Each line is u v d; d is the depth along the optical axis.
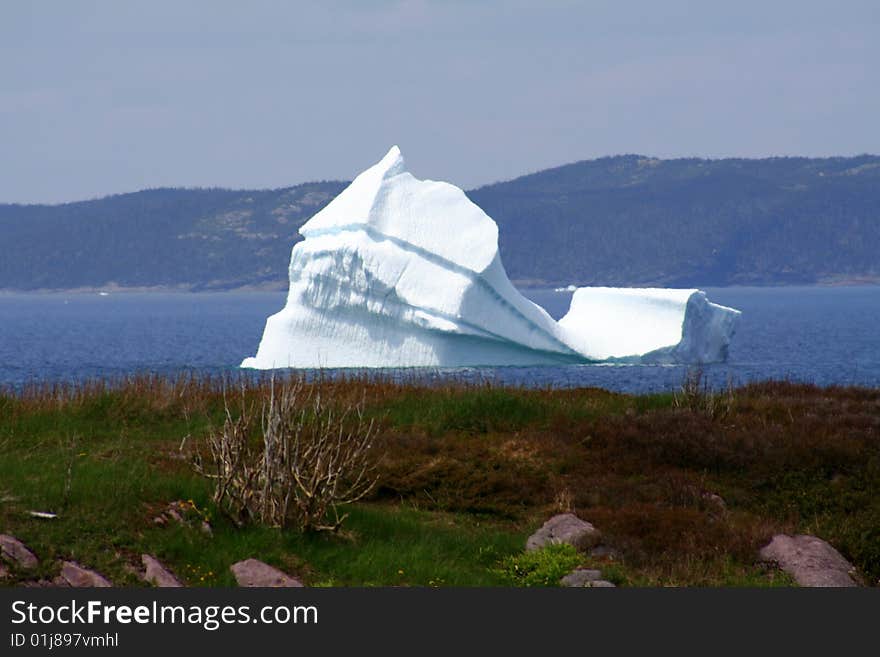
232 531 40.38
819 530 48.56
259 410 63.66
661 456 58.84
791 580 41.84
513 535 47.34
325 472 43.31
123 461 48.72
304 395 68.12
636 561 42.97
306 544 40.62
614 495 52.50
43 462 45.84
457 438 62.12
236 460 41.78
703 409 69.62
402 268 141.00
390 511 49.91
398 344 142.75
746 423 66.19
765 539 45.09
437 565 40.94
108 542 37.62
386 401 70.31
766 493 54.66
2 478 41.25
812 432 62.50
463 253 142.75
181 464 50.62
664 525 46.09
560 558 41.12
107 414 62.97
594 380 130.25
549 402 71.06
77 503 39.41
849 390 83.50
